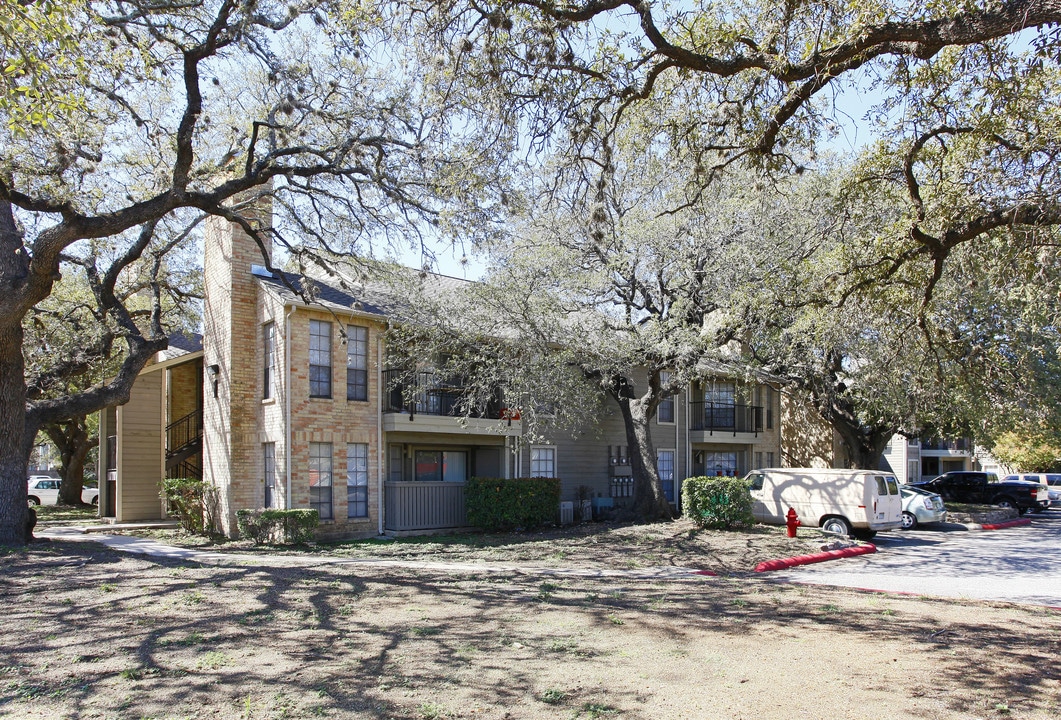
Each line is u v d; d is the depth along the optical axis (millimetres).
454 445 22156
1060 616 9641
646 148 11758
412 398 19000
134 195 16859
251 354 18609
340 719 5348
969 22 7211
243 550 15281
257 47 13453
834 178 15484
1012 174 9711
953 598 10992
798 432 34219
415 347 18672
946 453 54594
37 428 13984
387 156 14977
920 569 14484
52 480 37406
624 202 17859
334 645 7195
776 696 5984
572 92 9773
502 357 18312
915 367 14625
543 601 9672
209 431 19156
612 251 18281
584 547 16266
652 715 5531
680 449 27594
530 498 20094
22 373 13266
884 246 10484
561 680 6293
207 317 19672
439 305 18109
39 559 11406
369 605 9031
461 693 5926
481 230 14727
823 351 20734
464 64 9578
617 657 7020
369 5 9312
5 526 12906
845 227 12648
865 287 11047
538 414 19656
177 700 5660
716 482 18797
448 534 19281
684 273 18141
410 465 21234
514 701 5773
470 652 7059
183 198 13297
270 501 17859
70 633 7449
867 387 21406
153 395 21812
